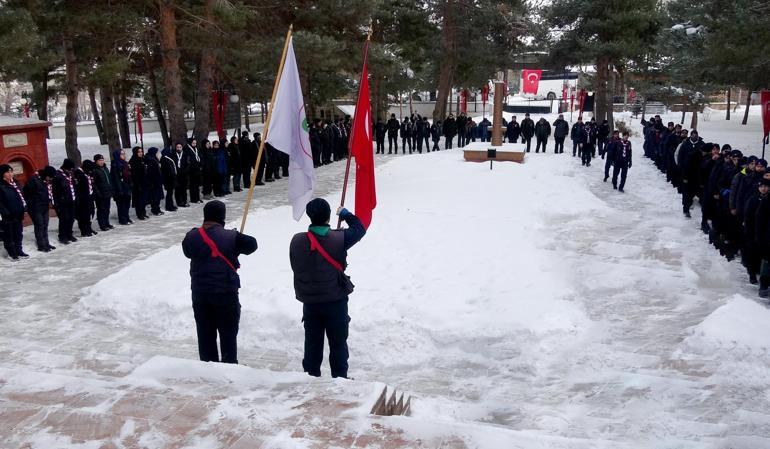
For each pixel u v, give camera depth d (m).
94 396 4.28
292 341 8.32
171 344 8.20
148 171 16.44
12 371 4.70
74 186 14.05
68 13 19.23
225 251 6.19
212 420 3.94
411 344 8.09
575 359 7.43
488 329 8.17
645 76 42.66
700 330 7.63
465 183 20.81
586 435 5.22
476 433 3.79
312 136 26.31
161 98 45.47
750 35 19.34
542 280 10.36
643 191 20.25
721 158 13.59
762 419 5.42
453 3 39.03
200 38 22.03
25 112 42.97
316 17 25.00
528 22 38.59
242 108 56.47
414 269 10.97
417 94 66.75
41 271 11.67
